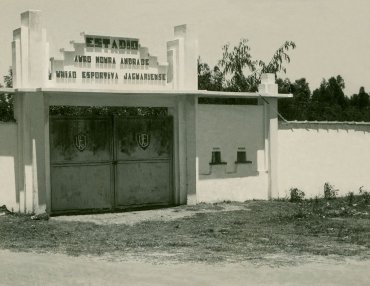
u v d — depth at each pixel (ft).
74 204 56.34
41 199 53.36
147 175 60.08
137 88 57.93
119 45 56.85
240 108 65.21
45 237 42.98
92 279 29.60
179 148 61.11
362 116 154.81
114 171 58.34
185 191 61.52
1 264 33.19
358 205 63.10
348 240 41.60
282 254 36.47
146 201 60.08
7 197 53.62
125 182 58.95
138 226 48.34
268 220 51.60
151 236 43.47
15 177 53.93
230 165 64.64
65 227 47.52
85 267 32.37
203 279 29.63
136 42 57.77
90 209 57.11
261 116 66.80
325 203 64.64
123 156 58.80
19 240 41.68
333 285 28.86
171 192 61.52
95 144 57.26
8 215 51.88
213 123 63.31
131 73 57.57
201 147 62.59
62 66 54.08
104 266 32.65
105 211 57.77
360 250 37.83
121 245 39.65
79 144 56.39
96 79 55.72
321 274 30.99
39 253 36.86
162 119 60.70
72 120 56.03
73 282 28.99
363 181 75.20
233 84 104.58
